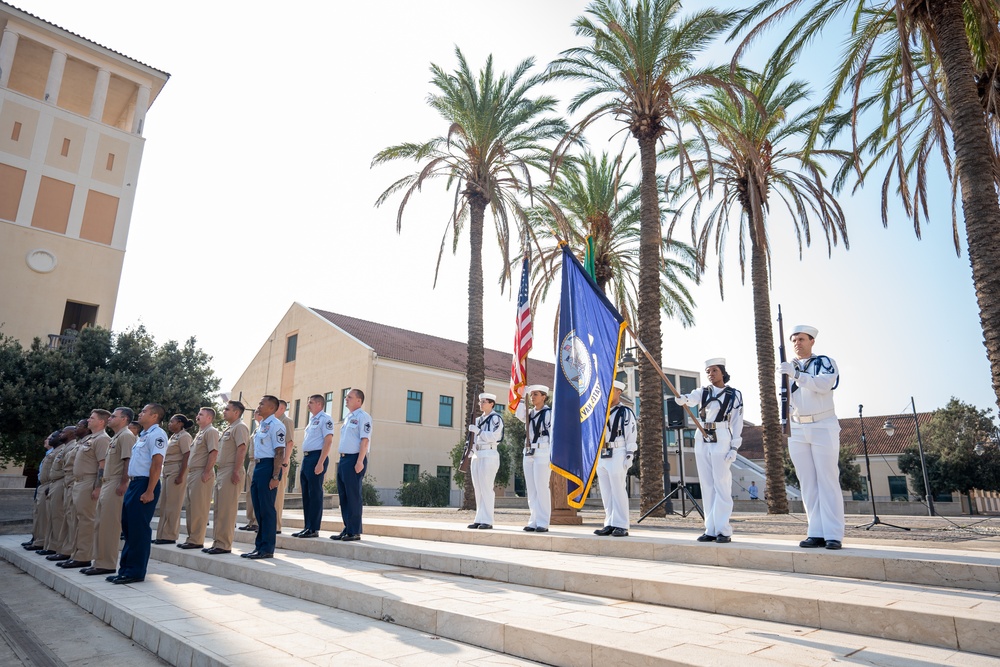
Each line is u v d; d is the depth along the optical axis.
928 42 13.02
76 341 23.80
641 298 16.83
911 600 4.36
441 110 21.19
